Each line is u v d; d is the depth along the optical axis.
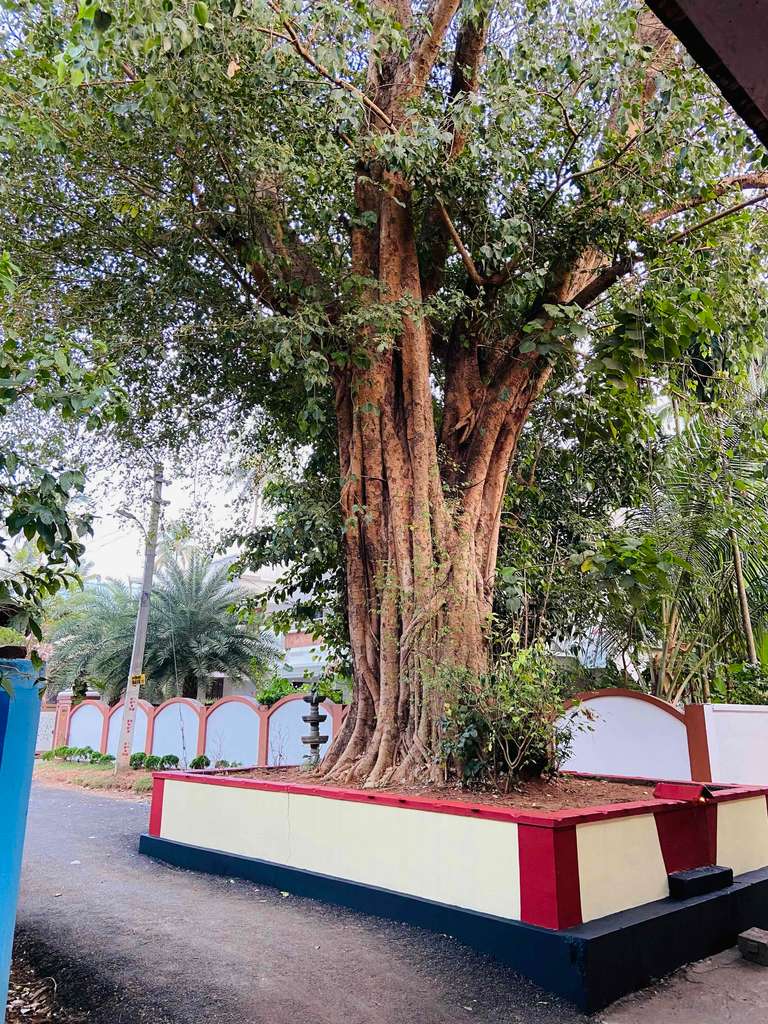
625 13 6.62
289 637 23.17
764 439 9.66
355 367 7.72
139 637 16.28
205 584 21.33
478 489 7.57
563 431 9.73
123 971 4.18
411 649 6.66
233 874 6.51
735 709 8.34
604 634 11.73
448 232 8.20
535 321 7.27
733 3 1.36
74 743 21.30
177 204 7.34
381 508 7.50
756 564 10.14
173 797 7.62
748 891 5.32
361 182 7.84
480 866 4.72
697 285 7.79
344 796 5.81
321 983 4.05
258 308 8.36
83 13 4.77
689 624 10.56
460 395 8.13
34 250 7.78
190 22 5.57
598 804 5.35
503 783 5.85
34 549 4.41
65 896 5.85
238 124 6.69
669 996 4.04
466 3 6.90
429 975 4.18
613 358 7.20
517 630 6.72
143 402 9.01
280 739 14.38
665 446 10.27
